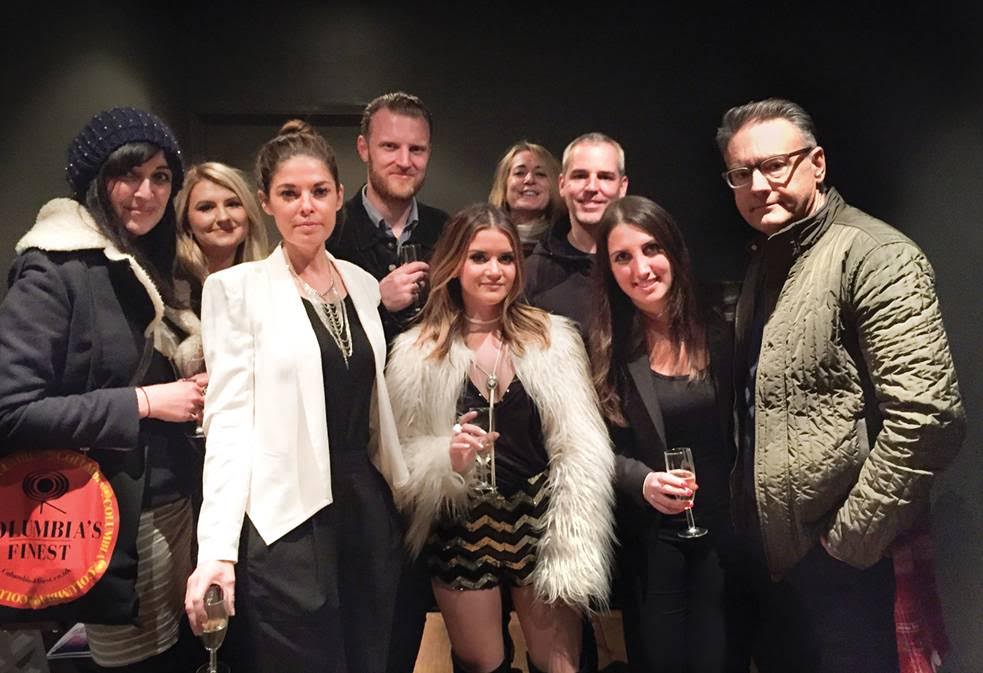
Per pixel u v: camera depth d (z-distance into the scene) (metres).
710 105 3.29
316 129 3.20
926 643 2.03
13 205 2.28
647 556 2.32
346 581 2.07
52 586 1.84
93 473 1.87
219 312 1.91
